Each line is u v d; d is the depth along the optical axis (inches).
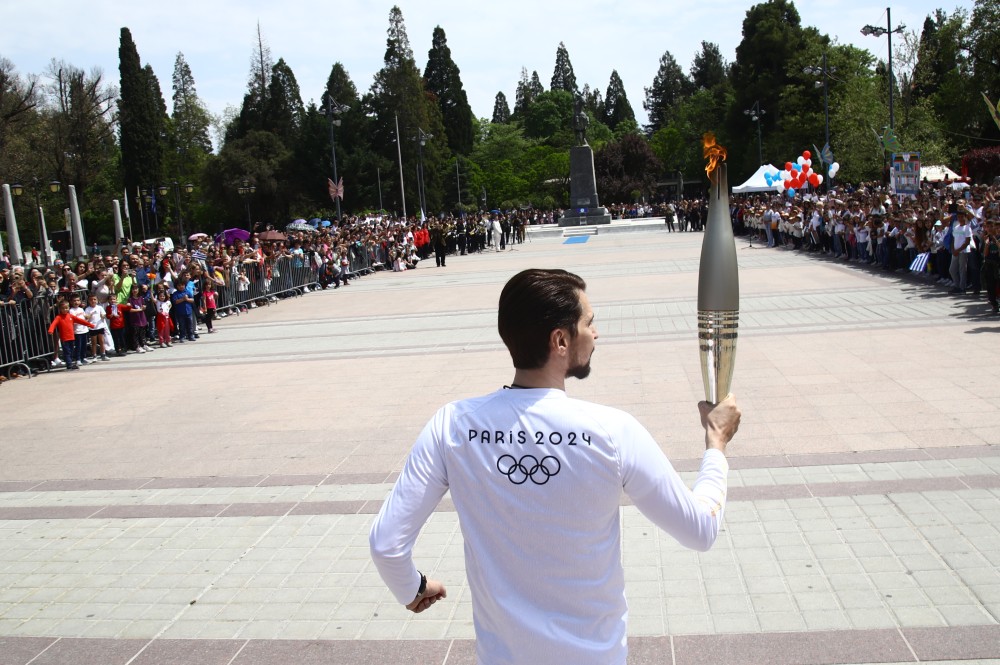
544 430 75.5
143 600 199.0
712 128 2864.2
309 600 193.5
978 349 397.7
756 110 2343.8
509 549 75.0
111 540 239.5
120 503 271.4
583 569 74.4
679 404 339.0
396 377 442.9
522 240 1820.9
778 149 2255.2
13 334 519.8
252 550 225.3
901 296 588.4
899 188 880.3
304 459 305.7
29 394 469.7
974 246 553.6
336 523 241.0
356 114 2910.9
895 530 205.3
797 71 2325.3
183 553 226.4
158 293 617.9
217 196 2817.4
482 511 76.3
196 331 660.7
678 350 452.8
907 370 366.6
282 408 389.7
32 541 242.4
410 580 80.7
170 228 3127.5
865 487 234.5
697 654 157.9
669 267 942.4
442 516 237.8
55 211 2300.7
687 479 252.1
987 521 206.1
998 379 339.0
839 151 1780.3
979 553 189.5
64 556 229.6
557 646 73.0
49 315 555.5
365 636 174.9
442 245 1242.6
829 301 591.2
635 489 76.4
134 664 169.6
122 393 452.8
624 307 636.7
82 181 2240.4
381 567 78.2
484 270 1115.3
